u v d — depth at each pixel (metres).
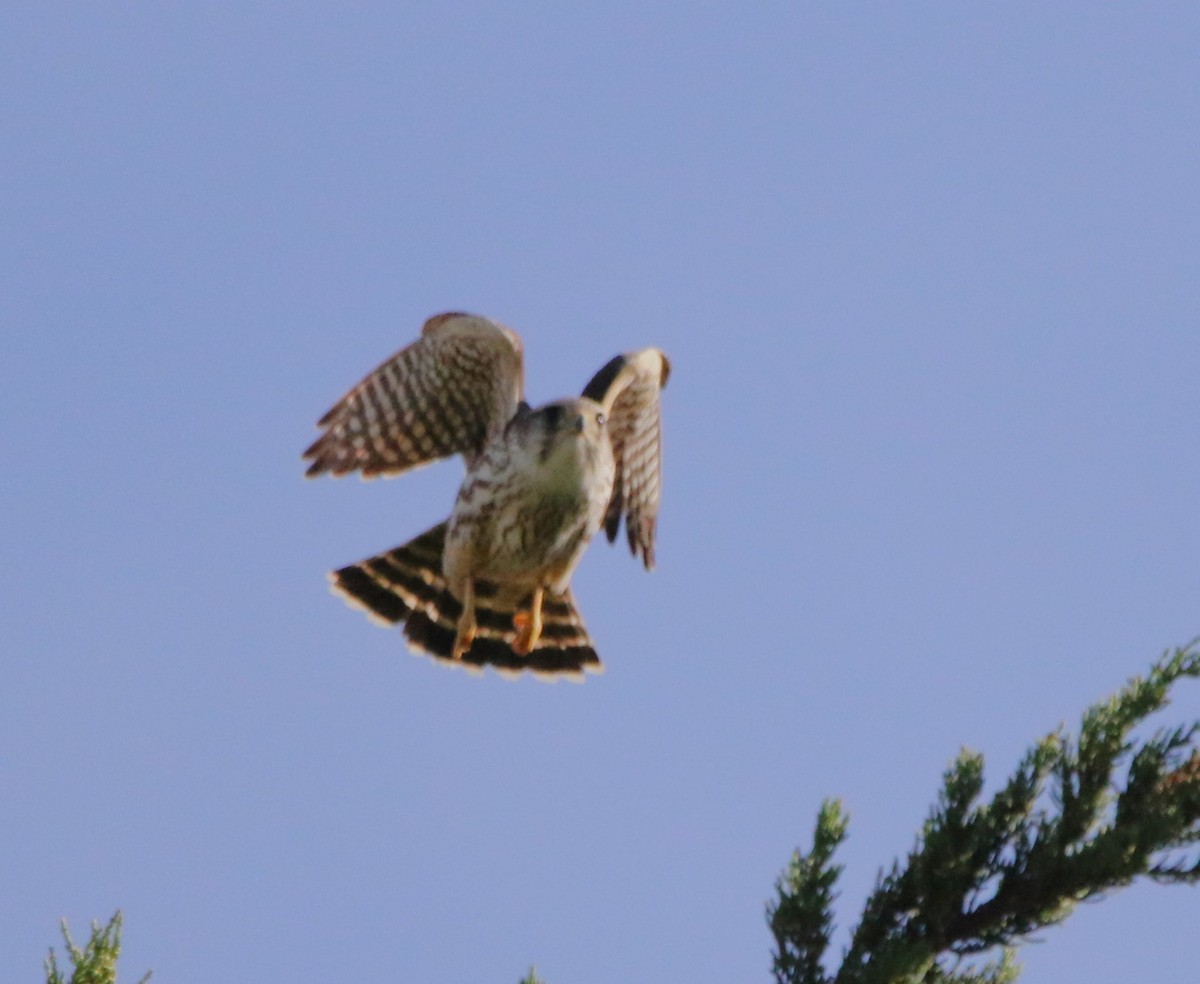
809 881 7.85
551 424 12.05
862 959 7.69
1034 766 7.98
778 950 7.86
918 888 7.88
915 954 7.29
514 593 13.59
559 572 12.67
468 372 13.55
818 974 7.83
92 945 7.02
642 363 13.41
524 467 12.06
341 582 13.95
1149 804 7.85
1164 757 7.91
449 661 13.84
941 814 7.99
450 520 12.73
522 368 13.20
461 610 13.84
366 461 13.95
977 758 8.09
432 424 13.91
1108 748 7.88
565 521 12.24
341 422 13.70
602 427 12.35
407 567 13.97
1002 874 7.89
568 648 13.99
